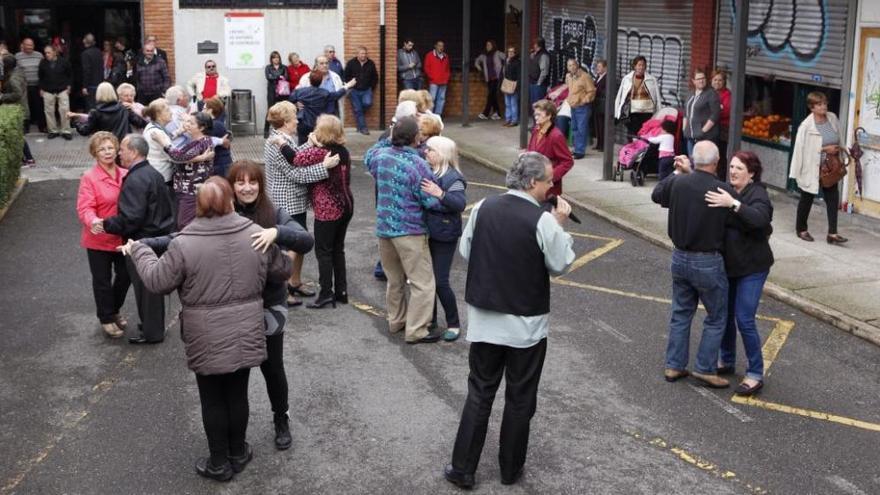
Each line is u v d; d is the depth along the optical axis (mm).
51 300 10328
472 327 6375
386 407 7730
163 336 9133
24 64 20578
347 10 21578
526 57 18750
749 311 7898
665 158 15289
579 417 7574
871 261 11492
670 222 7953
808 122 12102
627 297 10484
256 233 6281
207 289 6121
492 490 6480
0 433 7262
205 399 6434
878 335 9156
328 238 9836
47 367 8523
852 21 13008
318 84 15305
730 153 12867
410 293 9867
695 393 8031
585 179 16516
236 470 6664
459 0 24328
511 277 6223
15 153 14969
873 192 13008
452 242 8969
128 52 21125
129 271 8898
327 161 9414
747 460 6902
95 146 8734
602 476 6668
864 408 7805
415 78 22688
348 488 6496
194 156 9734
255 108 21516
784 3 14383
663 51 17641
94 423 7438
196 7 20984
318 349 8938
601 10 19688
